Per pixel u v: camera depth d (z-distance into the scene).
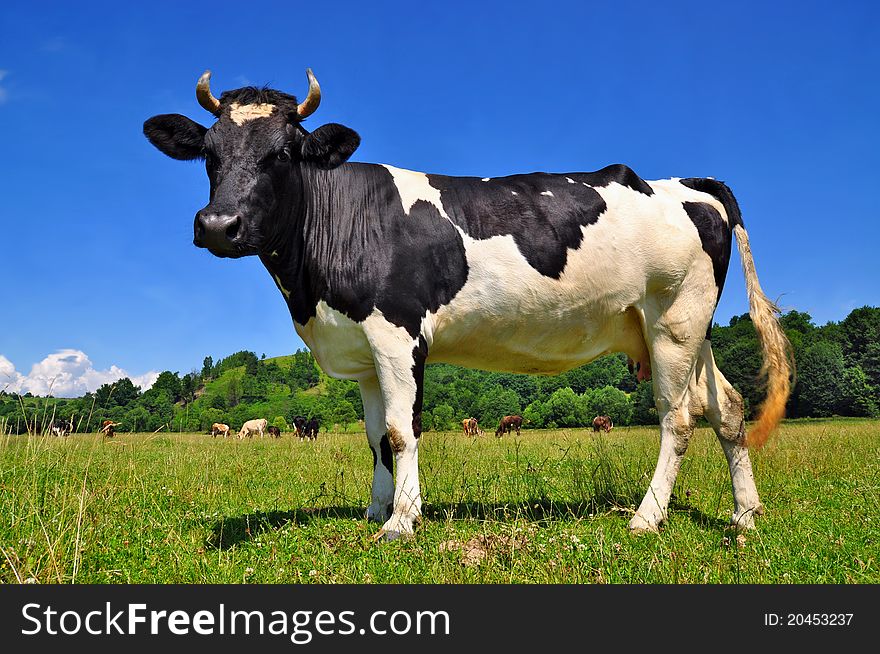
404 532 4.62
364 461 10.83
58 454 7.07
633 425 67.00
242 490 7.23
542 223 5.30
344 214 5.14
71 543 4.04
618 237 5.42
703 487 6.56
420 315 5.03
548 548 4.05
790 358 5.52
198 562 4.11
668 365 5.48
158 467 8.99
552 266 5.25
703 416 5.62
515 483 7.28
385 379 4.96
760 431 5.34
